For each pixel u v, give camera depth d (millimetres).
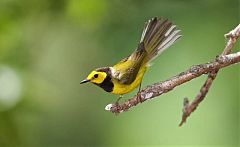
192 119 14664
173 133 14875
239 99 14312
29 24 14828
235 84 14312
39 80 13281
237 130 14453
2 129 12250
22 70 13094
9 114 12195
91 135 17047
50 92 13516
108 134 16672
